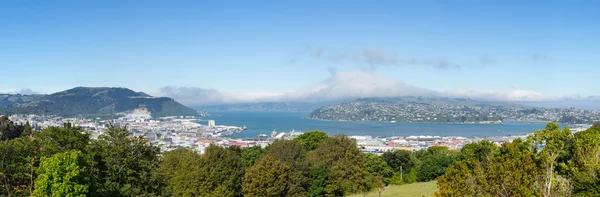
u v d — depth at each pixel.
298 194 61.38
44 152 38.06
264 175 58.19
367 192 69.81
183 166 57.66
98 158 38.62
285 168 60.41
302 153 75.25
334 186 67.38
